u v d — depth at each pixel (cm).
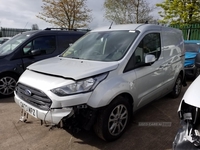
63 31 600
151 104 447
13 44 535
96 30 416
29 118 366
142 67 329
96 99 253
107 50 335
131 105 319
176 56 450
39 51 507
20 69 498
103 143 289
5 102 459
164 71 396
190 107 187
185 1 1527
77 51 377
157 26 398
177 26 1446
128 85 294
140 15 1748
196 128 179
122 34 355
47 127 335
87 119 254
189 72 666
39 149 276
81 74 256
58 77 263
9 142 292
